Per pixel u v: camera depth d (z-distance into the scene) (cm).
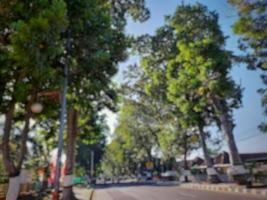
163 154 5191
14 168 1034
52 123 1938
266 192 1859
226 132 2730
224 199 1708
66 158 1848
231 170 2595
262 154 6366
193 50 2681
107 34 1224
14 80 1027
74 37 1165
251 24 1959
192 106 3031
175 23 3038
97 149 8288
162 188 3195
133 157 8125
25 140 1070
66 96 1256
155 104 4441
